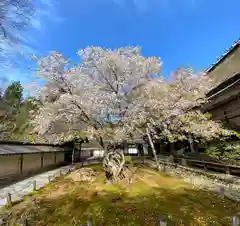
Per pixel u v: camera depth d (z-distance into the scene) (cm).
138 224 612
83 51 1134
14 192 1112
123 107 1152
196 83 1326
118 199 859
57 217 718
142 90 1245
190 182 1095
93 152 4803
